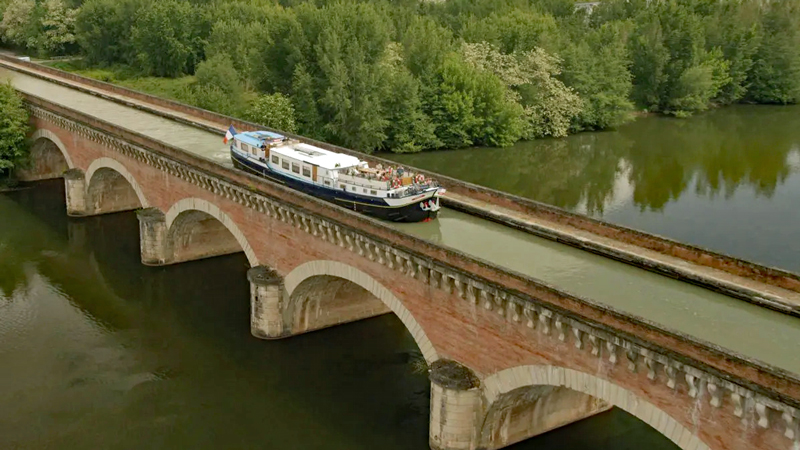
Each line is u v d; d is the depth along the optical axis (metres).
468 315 31.08
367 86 92.75
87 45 125.19
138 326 47.00
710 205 72.12
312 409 38.00
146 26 117.19
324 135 93.62
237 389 39.84
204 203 48.34
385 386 40.19
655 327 24.47
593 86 107.06
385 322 47.06
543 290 27.75
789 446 21.67
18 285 52.91
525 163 90.81
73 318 48.06
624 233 34.53
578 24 129.75
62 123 65.56
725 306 29.16
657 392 24.75
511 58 104.38
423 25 107.31
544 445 33.84
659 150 94.94
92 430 36.16
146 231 54.09
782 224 66.12
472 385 31.19
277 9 122.31
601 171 85.94
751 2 130.25
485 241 36.09
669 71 117.19
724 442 23.22
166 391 39.59
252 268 44.38
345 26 96.56
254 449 34.66
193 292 51.97
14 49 143.38
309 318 44.94
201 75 100.19
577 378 27.22
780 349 25.89
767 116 115.62
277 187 40.91
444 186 42.91
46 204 70.25
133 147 54.03
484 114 99.06
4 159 71.94
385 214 38.56
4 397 38.84
